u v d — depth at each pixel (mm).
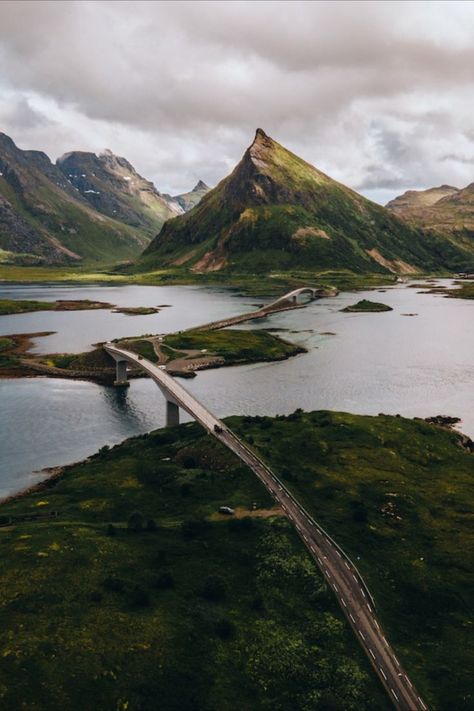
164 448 138750
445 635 74375
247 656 68688
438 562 89938
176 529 97125
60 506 110500
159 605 75688
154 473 122688
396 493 112000
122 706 59562
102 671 63375
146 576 82250
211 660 67312
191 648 68562
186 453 131875
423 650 71500
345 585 82438
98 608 73688
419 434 145000
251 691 63750
